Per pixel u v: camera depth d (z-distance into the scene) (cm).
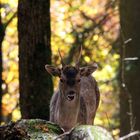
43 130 613
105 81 2322
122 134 1700
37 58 1168
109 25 2409
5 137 592
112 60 2395
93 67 1057
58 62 2295
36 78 1169
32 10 1163
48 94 1177
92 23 2391
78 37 2139
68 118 1041
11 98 2323
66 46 2328
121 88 1708
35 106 1171
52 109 1100
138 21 1698
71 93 1008
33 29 1166
